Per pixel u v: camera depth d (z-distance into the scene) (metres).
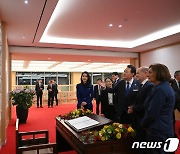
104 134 1.91
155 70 2.07
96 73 18.83
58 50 8.10
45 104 12.33
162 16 4.95
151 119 1.96
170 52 7.54
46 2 3.73
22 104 6.21
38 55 8.44
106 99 4.39
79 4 4.17
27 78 17.20
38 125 5.97
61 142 3.38
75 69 17.12
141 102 2.55
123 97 3.07
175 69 7.30
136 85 2.97
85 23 5.43
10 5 3.83
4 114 4.29
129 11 4.59
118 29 6.06
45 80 17.67
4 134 4.22
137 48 8.40
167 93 1.98
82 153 1.86
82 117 2.65
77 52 8.38
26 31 5.58
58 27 5.79
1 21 4.61
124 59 10.19
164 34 6.43
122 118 3.04
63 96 13.33
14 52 7.58
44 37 6.95
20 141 2.70
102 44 7.83
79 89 3.94
